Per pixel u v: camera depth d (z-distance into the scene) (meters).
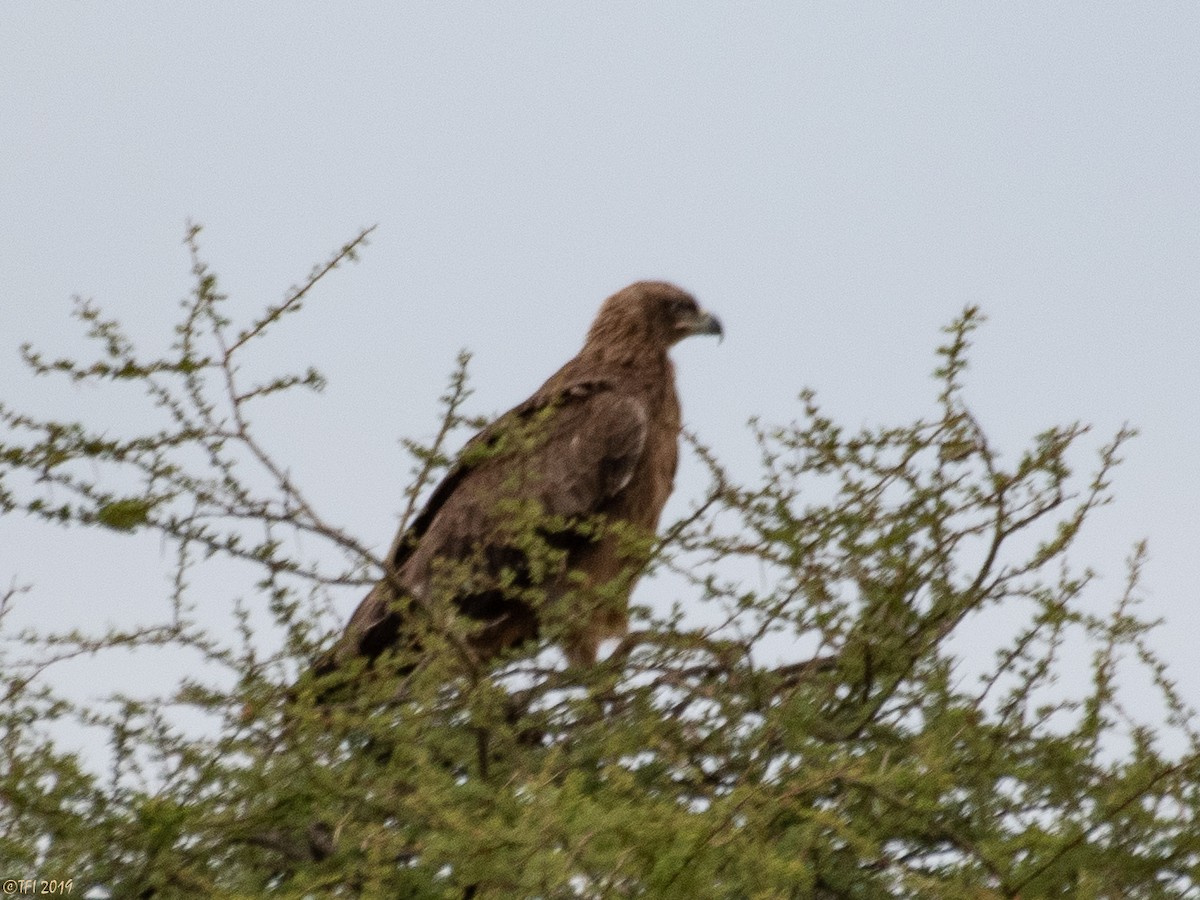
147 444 10.38
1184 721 10.84
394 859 10.22
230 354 10.45
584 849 8.38
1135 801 10.21
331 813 10.27
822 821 9.14
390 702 11.29
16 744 10.44
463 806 9.66
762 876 8.57
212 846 10.52
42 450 10.29
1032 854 9.70
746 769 10.74
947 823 10.64
